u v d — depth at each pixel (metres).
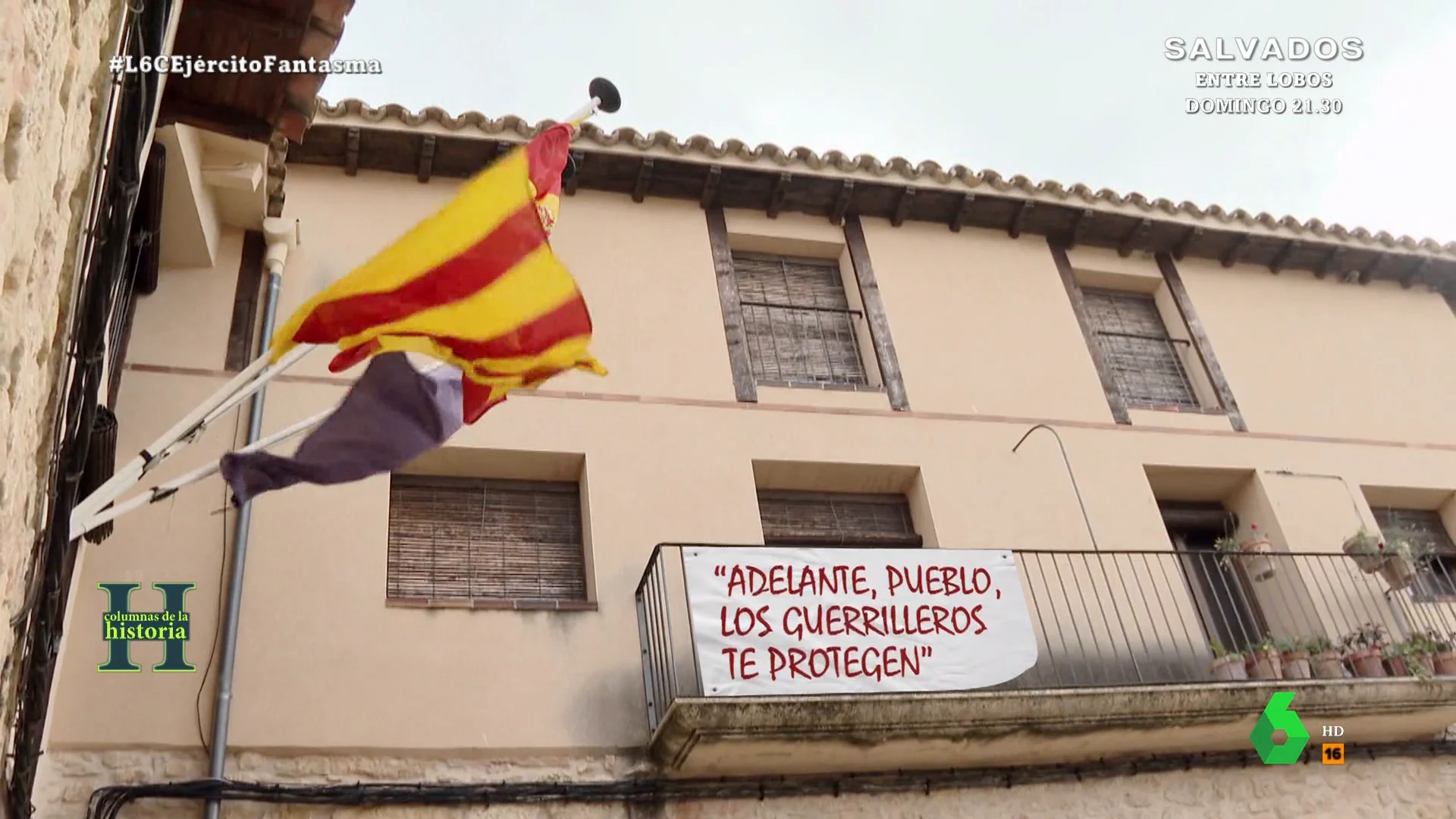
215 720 7.17
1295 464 11.39
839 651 8.05
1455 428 12.44
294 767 7.27
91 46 4.45
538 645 8.15
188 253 8.98
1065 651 9.33
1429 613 10.63
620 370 9.81
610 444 9.31
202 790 6.88
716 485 9.38
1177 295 12.41
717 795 7.83
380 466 6.19
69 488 5.13
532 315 6.14
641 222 10.88
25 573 4.81
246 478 5.87
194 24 6.70
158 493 5.72
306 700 7.48
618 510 8.99
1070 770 8.64
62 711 7.02
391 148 10.16
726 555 8.18
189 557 7.81
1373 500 11.82
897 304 11.17
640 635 8.38
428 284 5.95
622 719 8.03
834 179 11.23
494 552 8.79
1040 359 11.27
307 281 9.43
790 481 9.91
